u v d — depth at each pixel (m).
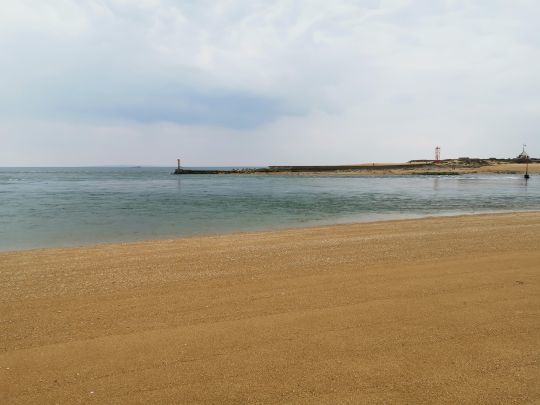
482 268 6.93
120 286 6.27
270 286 6.12
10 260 8.41
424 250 8.96
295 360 3.72
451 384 3.31
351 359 3.73
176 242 10.79
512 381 3.35
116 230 15.01
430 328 4.39
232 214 20.84
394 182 63.94
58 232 14.57
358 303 5.22
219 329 4.44
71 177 91.81
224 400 3.13
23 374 3.52
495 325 4.45
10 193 38.09
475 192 39.28
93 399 3.14
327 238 11.13
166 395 3.20
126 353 3.89
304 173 112.88
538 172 98.31
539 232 11.62
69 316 4.93
